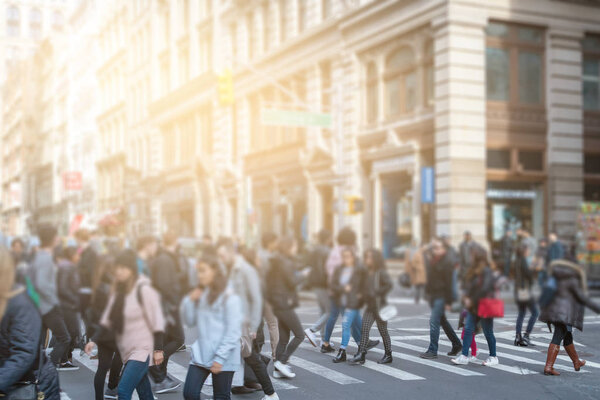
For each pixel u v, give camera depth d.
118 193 83.38
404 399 11.35
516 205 33.94
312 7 43.75
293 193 46.78
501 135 33.34
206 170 57.94
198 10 61.53
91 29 96.88
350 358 15.12
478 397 11.51
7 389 6.78
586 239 32.59
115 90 86.50
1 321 6.81
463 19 32.44
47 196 121.56
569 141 34.84
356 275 14.43
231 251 10.95
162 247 14.62
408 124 35.50
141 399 9.53
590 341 17.92
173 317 12.19
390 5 36.06
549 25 34.44
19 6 159.50
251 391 12.02
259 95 50.91
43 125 126.56
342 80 40.81
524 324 21.16
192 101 62.00
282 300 13.13
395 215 37.09
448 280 15.16
